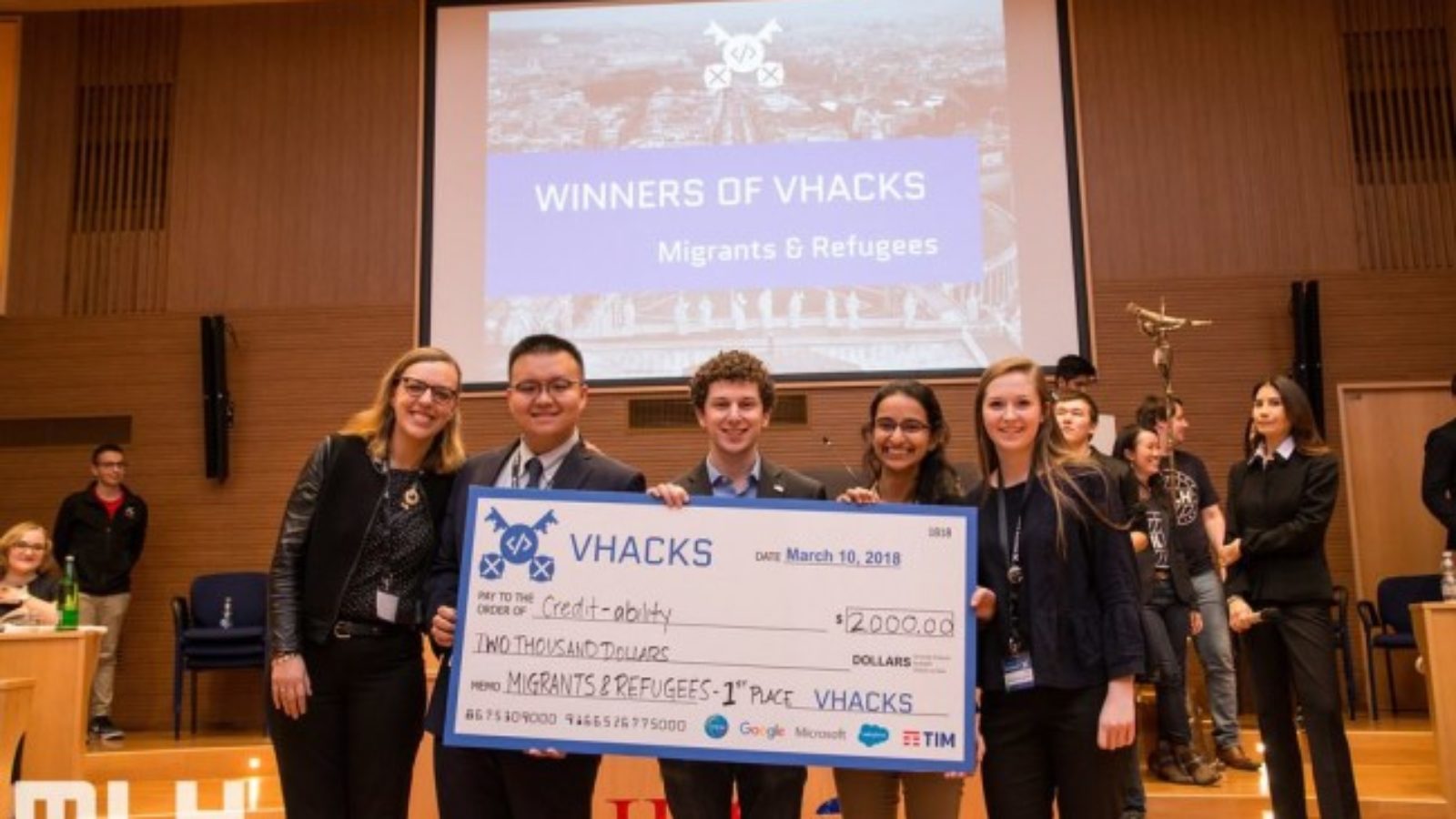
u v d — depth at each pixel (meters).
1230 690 4.79
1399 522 6.60
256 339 7.22
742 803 2.61
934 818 2.62
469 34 7.41
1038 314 6.89
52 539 6.67
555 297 7.11
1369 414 6.71
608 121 7.26
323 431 7.09
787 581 2.50
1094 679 2.33
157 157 7.49
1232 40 7.08
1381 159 6.93
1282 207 6.91
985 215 7.01
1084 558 2.39
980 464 2.61
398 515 2.69
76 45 7.59
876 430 2.73
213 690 6.86
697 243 7.10
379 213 7.28
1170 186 6.96
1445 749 3.96
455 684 2.48
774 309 7.00
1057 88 7.09
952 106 7.12
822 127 7.16
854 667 2.45
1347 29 7.05
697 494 2.69
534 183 7.22
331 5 7.51
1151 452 4.29
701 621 2.49
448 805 2.52
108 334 7.29
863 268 7.00
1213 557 4.87
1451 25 6.96
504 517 2.55
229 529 7.02
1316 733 3.50
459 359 7.08
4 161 7.48
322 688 2.61
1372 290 6.80
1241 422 6.72
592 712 2.47
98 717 6.39
